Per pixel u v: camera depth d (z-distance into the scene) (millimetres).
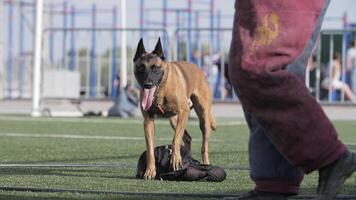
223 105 22938
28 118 19469
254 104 4195
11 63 29625
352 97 22609
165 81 8117
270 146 4449
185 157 7270
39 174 7574
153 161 7320
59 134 14000
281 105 4152
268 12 4164
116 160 9328
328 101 22453
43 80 22047
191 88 8789
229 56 4270
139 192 6059
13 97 28984
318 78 22312
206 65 23766
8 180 6961
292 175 4477
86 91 25609
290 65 4195
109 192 6031
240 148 11180
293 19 4164
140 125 16734
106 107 24109
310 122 4164
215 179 7066
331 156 4219
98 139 12852
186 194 5941
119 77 23500
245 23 4211
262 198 4516
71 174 7641
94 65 25438
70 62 25562
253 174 4539
